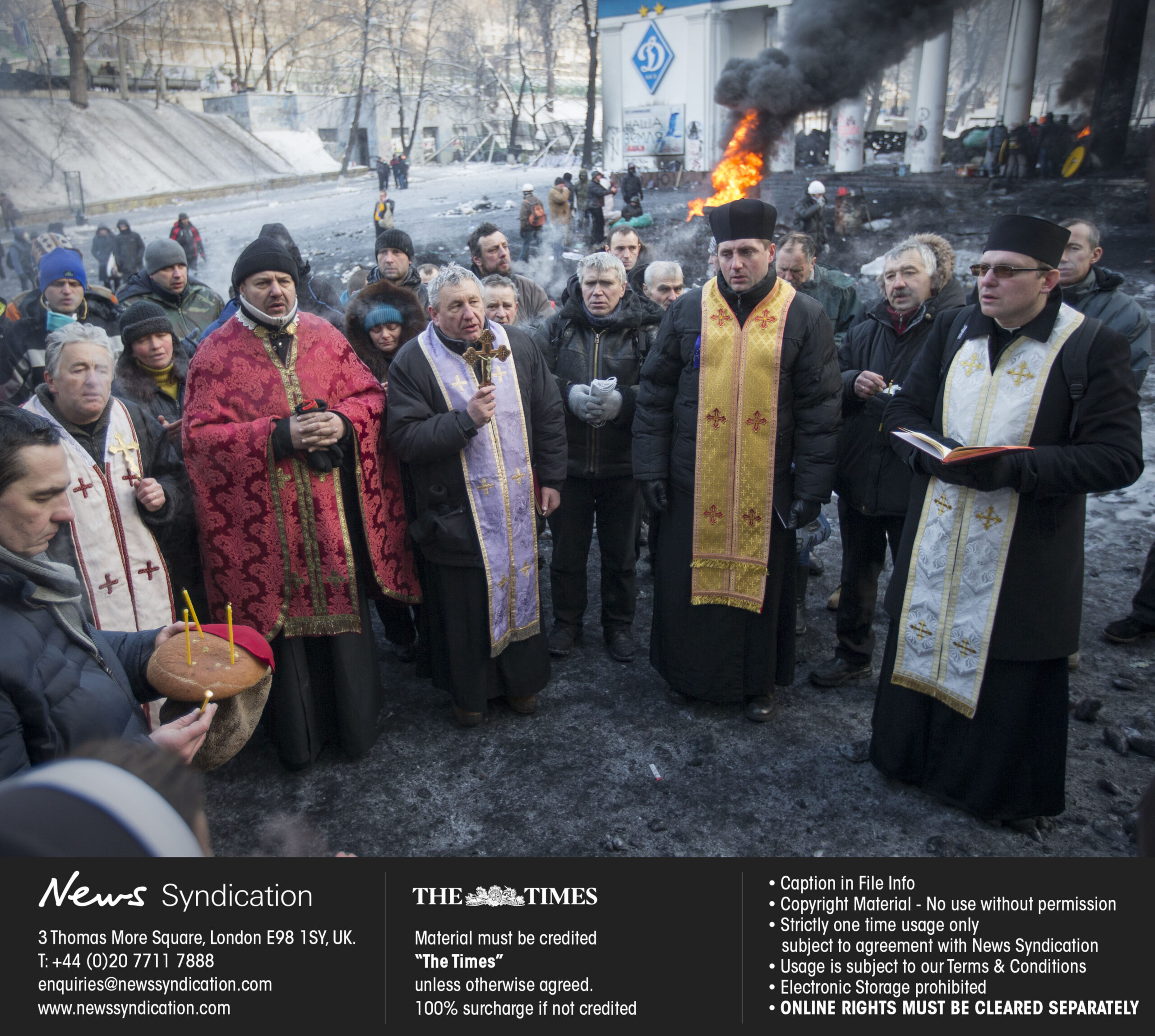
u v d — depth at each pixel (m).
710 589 3.52
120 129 33.84
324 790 3.27
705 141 30.70
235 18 41.66
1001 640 2.75
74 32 33.16
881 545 3.79
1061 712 2.80
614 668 4.14
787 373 3.31
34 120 31.56
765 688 3.59
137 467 3.09
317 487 3.17
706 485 3.45
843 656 3.92
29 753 1.59
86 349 2.89
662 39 30.55
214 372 3.13
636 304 4.06
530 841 2.97
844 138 28.72
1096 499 5.68
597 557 5.49
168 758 0.76
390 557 3.43
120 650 2.06
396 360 3.41
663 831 3.00
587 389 3.94
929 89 26.73
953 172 27.09
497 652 3.52
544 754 3.47
